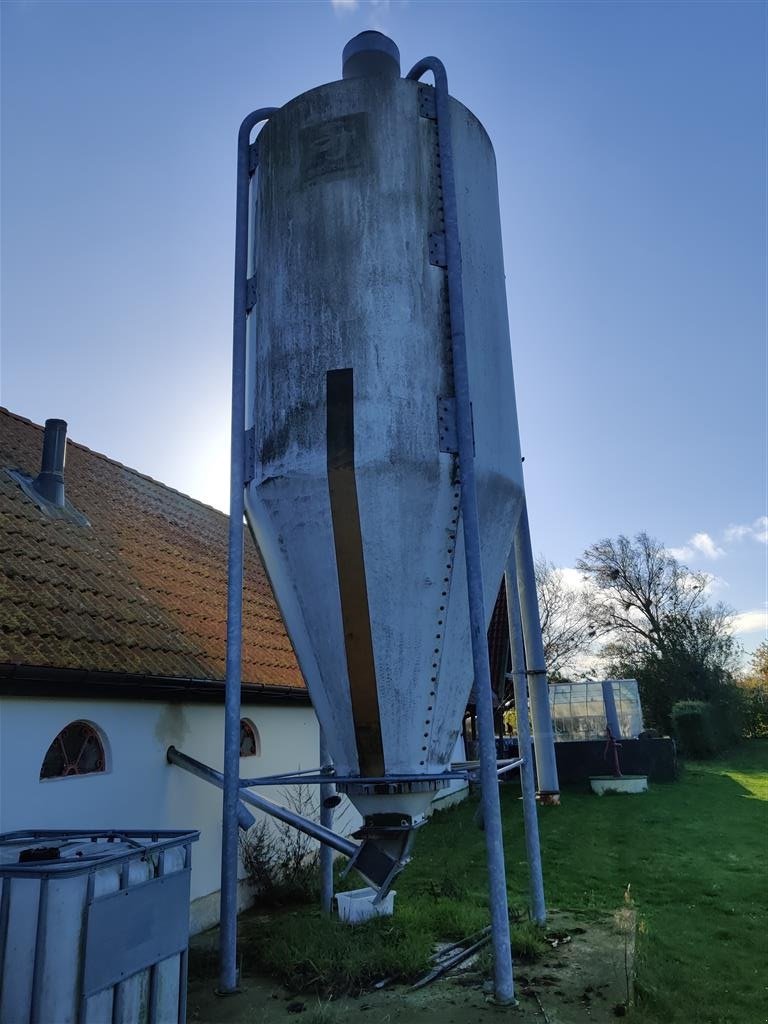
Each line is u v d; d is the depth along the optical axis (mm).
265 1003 4840
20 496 7934
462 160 5855
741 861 9562
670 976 5293
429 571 4961
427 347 5152
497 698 16969
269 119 6027
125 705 6219
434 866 9742
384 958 5359
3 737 4977
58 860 3598
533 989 4941
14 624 5488
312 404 5113
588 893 7934
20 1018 3268
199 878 6961
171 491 12500
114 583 7578
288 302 5391
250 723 8359
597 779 16969
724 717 28391
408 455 4918
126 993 3650
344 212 5352
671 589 35438
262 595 11711
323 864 7109
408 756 4930
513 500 5578
